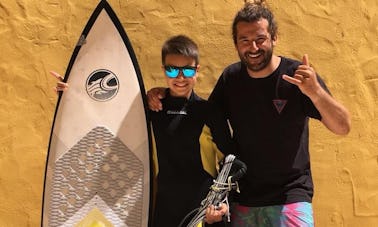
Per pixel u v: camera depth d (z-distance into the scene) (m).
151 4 2.29
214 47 2.29
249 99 1.67
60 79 1.90
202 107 1.73
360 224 2.27
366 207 2.27
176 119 1.72
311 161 2.27
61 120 1.88
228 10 2.28
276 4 2.27
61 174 1.87
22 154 2.32
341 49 2.27
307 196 1.68
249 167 1.70
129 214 1.83
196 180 1.70
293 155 1.67
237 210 1.75
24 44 2.31
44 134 2.32
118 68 1.88
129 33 2.29
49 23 2.31
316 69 2.27
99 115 1.87
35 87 2.31
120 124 1.86
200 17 2.29
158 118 1.75
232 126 1.73
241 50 1.63
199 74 2.29
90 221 1.85
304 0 2.27
